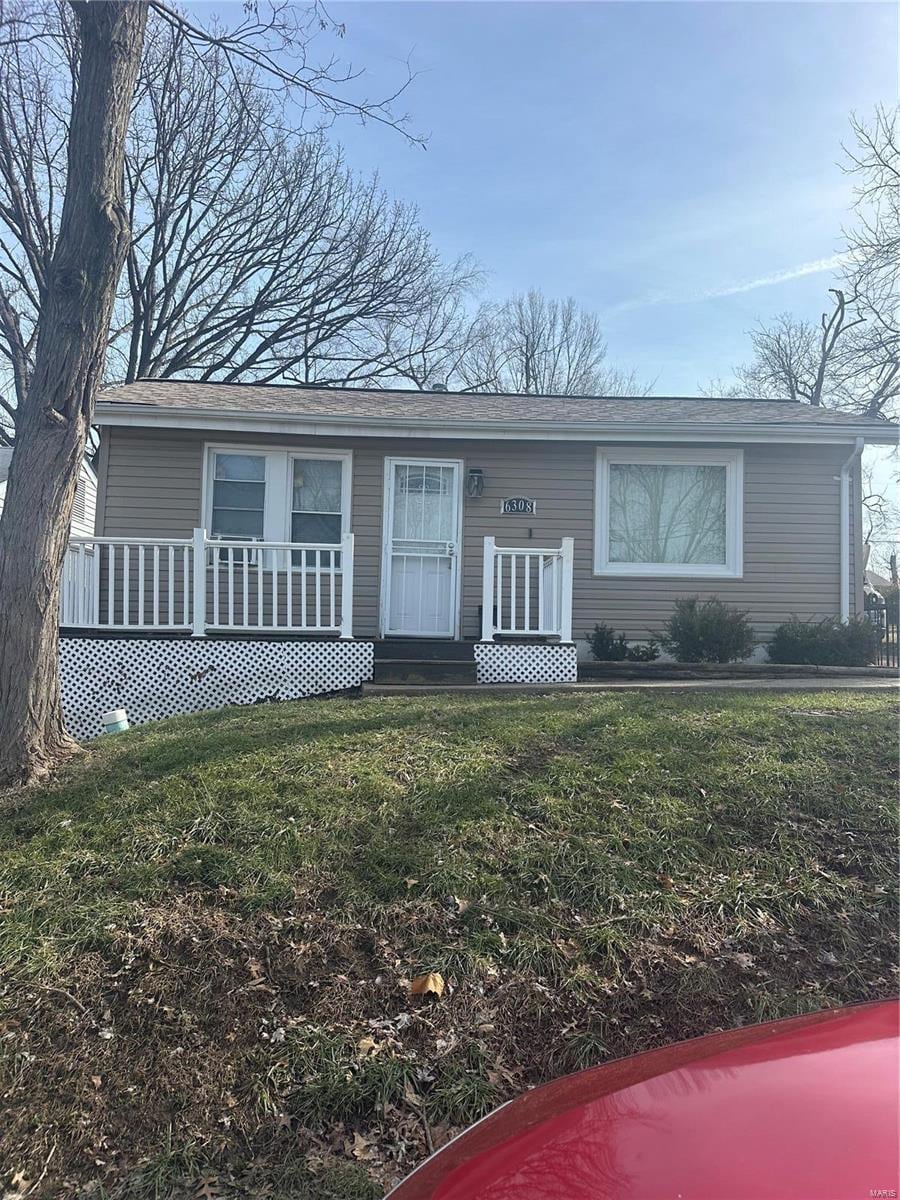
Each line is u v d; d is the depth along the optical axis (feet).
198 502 32.17
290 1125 8.05
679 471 33.40
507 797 13.91
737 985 10.01
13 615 15.48
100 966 9.79
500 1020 9.35
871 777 14.83
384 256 80.59
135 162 67.36
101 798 13.99
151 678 26.03
